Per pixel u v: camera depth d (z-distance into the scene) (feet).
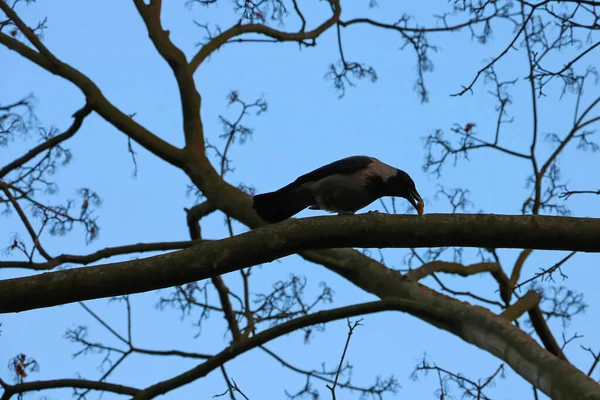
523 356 34.76
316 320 37.04
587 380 31.78
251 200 47.26
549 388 32.78
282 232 24.04
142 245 44.96
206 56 53.21
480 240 24.25
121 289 23.41
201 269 23.66
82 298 23.29
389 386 41.29
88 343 43.37
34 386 39.88
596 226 24.04
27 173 45.70
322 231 24.07
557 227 24.07
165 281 23.61
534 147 44.24
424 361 34.42
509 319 43.73
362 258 45.16
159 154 49.57
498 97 44.32
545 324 45.65
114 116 48.75
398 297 41.37
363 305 37.68
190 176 49.57
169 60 51.37
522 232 24.11
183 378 37.14
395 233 24.17
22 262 41.93
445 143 45.27
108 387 40.11
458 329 39.09
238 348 36.81
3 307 22.98
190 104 50.96
